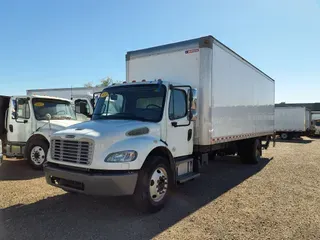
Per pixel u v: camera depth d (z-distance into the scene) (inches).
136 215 181.8
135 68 289.0
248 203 212.1
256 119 398.0
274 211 194.5
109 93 231.9
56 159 187.8
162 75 267.3
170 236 151.6
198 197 226.5
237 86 320.2
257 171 346.6
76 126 196.9
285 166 386.6
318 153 552.7
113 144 169.8
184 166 234.1
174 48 260.7
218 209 197.2
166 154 205.5
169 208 197.5
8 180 276.4
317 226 168.9
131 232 155.9
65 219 174.4
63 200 212.1
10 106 350.6
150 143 184.5
